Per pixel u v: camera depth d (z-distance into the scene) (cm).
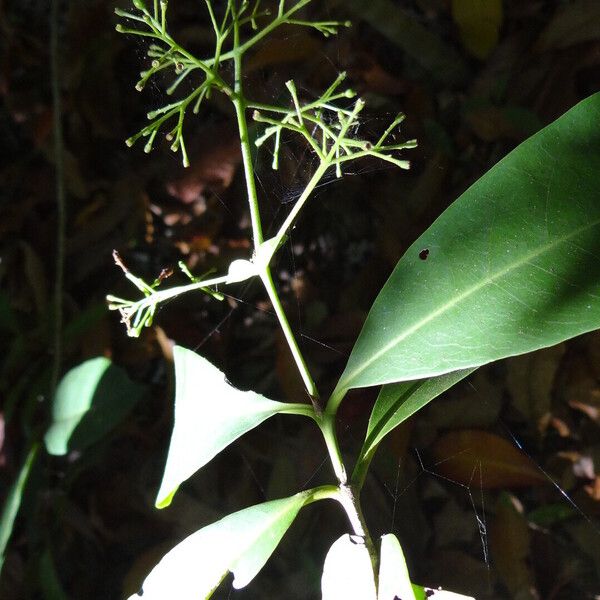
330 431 28
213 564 27
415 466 51
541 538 50
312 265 57
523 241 28
